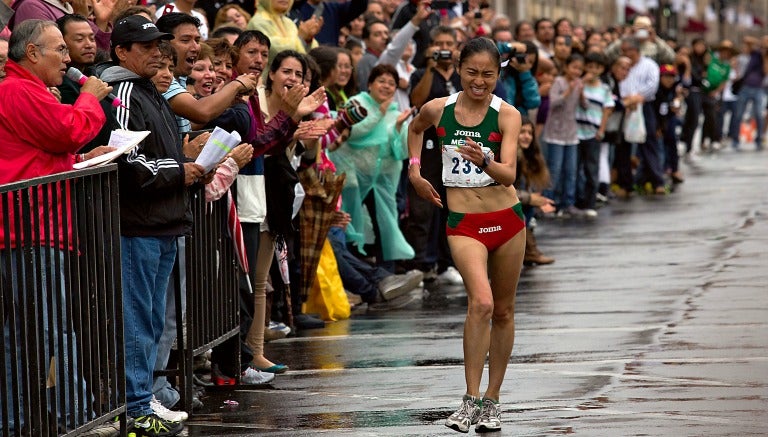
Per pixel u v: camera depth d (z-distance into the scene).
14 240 18.58
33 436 18.66
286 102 27.53
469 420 21.52
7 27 25.55
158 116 22.34
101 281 20.58
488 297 21.75
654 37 68.06
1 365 17.92
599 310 33.84
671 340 29.23
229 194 25.84
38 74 20.34
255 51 28.78
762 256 42.81
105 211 20.70
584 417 22.44
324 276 34.75
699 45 88.19
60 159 20.27
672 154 72.25
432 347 30.12
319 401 24.75
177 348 24.88
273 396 25.45
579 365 26.91
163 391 24.31
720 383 24.67
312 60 32.75
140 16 22.30
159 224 21.94
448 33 39.56
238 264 26.67
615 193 68.50
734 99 99.12
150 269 22.02
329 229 34.72
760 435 20.75
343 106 36.50
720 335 29.55
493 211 22.14
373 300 36.53
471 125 22.19
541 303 35.47
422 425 22.44
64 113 19.86
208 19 40.81
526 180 43.31
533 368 26.81
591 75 58.00
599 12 163.88
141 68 22.22
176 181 21.92
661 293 36.19
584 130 58.19
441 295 39.09
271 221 28.44
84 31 22.94
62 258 19.67
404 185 41.62
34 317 18.61
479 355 21.75
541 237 51.25
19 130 19.77
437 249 42.12
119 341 21.16
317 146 32.91
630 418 22.22
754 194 64.44
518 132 22.12
